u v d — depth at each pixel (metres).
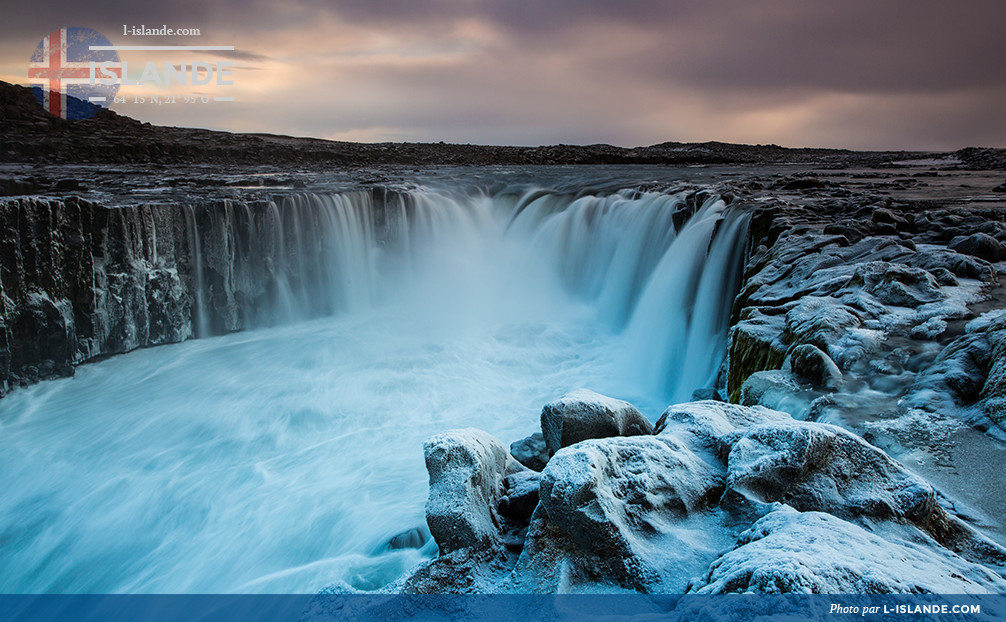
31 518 9.45
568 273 22.53
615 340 17.39
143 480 10.33
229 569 8.14
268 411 12.77
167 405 13.07
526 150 66.94
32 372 13.55
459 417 12.34
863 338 5.91
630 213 20.59
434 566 3.39
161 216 16.05
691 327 14.36
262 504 9.43
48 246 13.64
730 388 7.66
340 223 20.28
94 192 18.78
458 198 25.41
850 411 4.95
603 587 3.01
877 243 9.09
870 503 3.16
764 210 13.15
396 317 19.94
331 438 11.60
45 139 34.66
